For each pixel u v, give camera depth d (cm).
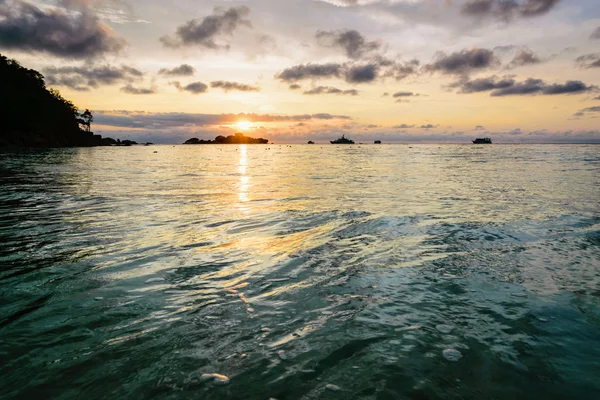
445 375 225
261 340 265
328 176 1673
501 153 4916
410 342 263
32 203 876
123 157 4003
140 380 219
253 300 333
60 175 1677
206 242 529
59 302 326
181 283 373
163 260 446
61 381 217
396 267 421
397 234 572
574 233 571
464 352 251
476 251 481
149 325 285
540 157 3556
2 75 7419
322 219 688
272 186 1262
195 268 418
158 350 250
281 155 5044
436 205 843
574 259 445
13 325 284
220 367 232
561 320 296
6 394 206
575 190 1102
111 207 827
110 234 575
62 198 959
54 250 484
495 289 358
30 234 571
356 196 999
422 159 3484
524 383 218
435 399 204
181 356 244
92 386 213
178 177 1630
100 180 1460
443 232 582
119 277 388
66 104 9444
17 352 247
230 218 702
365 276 393
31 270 407
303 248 499
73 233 579
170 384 215
